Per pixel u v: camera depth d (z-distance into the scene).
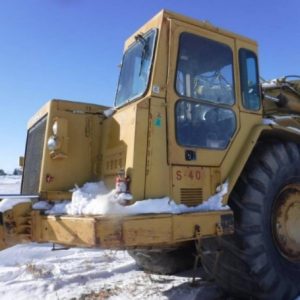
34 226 3.62
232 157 4.00
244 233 3.80
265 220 3.94
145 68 3.88
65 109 4.34
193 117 3.81
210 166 3.83
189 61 3.90
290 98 5.97
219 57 4.14
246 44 4.42
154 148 3.53
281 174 4.23
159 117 3.61
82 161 4.32
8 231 3.55
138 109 3.53
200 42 4.02
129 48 4.48
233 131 4.07
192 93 3.86
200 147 3.79
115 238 3.00
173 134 3.64
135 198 3.38
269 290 3.88
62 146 4.10
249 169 4.04
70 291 4.60
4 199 3.67
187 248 4.80
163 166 3.55
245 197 3.90
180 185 3.61
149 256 5.30
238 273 3.89
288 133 4.38
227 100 4.12
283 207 4.25
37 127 4.66
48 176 4.13
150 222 3.17
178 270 5.25
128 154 3.53
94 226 2.94
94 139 4.42
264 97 5.62
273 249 4.02
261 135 4.45
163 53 3.75
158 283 4.86
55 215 3.42
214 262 3.98
